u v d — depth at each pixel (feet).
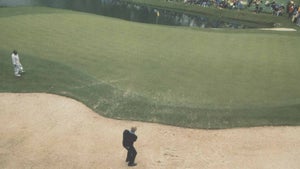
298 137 63.77
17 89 78.59
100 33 127.54
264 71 97.40
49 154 56.24
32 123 65.51
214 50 116.88
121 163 54.90
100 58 100.32
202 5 242.99
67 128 64.28
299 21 191.52
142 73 91.25
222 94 80.69
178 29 147.54
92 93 78.07
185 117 69.72
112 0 275.59
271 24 203.92
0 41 108.88
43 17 143.95
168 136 63.31
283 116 70.54
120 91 79.41
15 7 162.50
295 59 109.19
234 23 210.18
